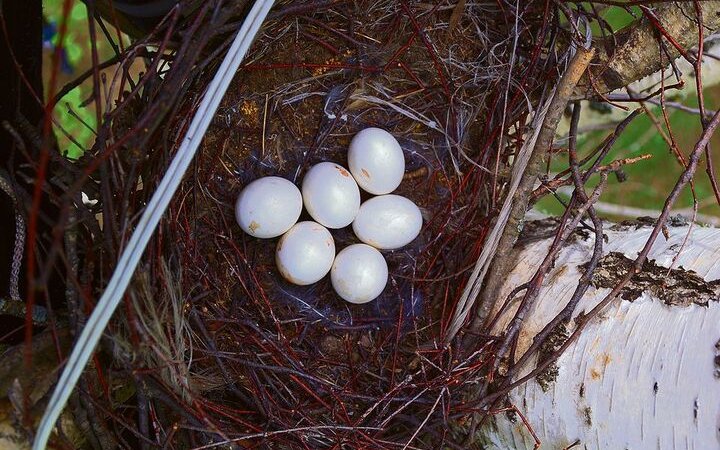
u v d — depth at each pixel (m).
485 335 0.50
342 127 0.54
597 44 0.53
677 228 0.52
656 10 0.50
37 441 0.39
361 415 0.51
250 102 0.53
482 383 0.50
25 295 0.56
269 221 0.50
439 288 0.55
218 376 0.51
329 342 0.55
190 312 0.50
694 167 0.45
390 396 0.52
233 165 0.53
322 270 0.52
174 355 0.48
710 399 0.41
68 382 0.38
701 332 0.43
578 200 0.52
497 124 0.54
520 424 0.49
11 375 0.45
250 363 0.50
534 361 0.48
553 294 0.50
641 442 0.44
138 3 0.61
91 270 0.45
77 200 0.46
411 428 0.52
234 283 0.53
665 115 0.49
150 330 0.44
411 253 0.55
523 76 0.52
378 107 0.55
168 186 0.40
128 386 0.51
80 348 0.38
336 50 0.53
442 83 0.53
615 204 0.96
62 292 0.55
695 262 0.46
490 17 0.54
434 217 0.55
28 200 0.47
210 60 0.49
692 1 0.46
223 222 0.53
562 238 0.49
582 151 0.95
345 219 0.52
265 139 0.54
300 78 0.53
